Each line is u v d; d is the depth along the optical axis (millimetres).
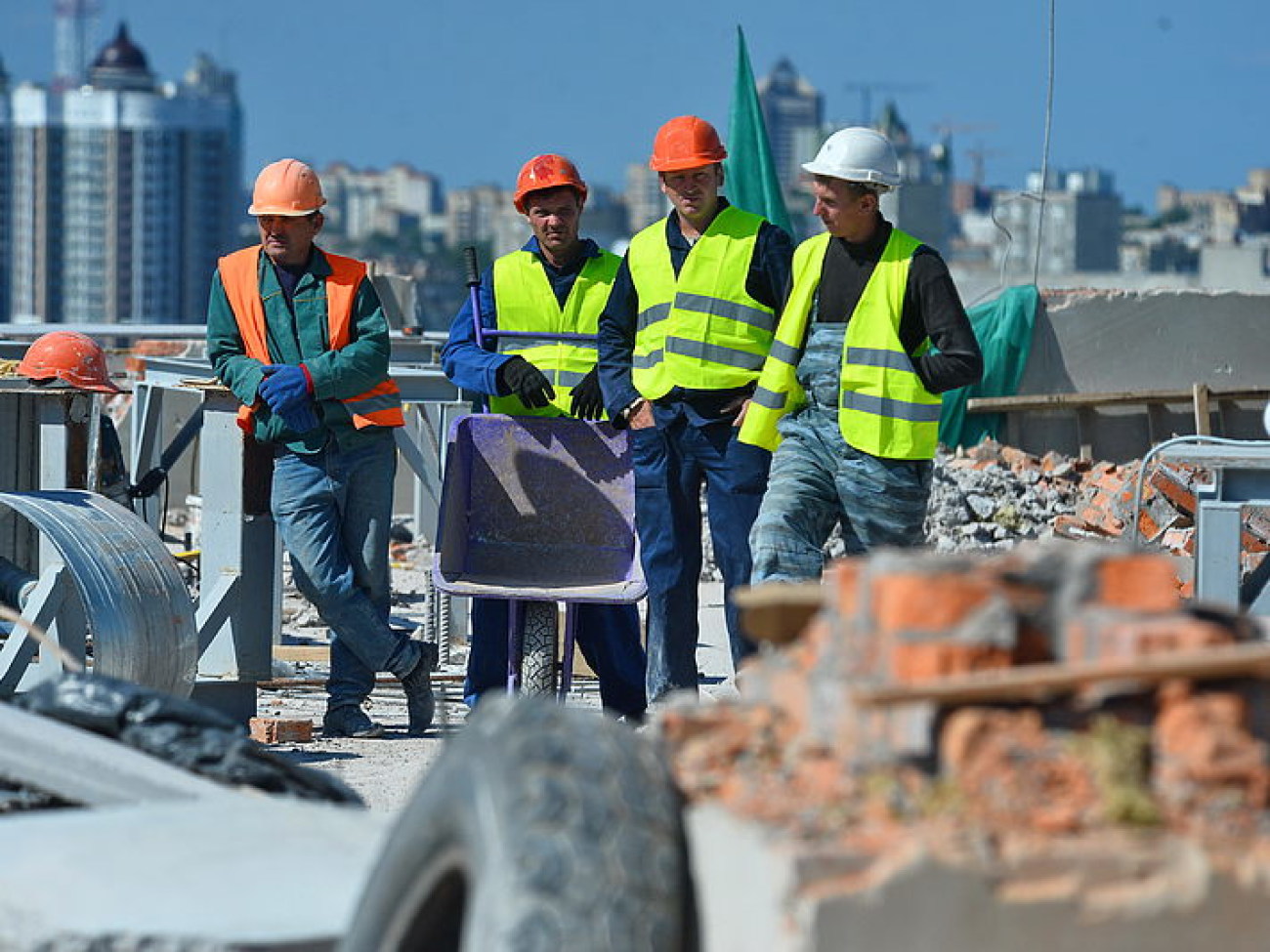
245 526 18984
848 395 16234
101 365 22609
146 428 28312
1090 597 6953
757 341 17594
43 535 17516
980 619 6773
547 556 18812
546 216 18781
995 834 6355
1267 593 17812
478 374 18453
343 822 9812
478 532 18844
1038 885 6238
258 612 19078
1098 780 6512
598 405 18719
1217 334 39219
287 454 18516
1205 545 17469
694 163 17391
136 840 9219
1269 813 6559
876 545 16375
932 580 6777
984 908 6199
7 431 21031
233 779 10781
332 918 8422
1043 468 35438
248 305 18609
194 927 8250
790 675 7398
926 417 16156
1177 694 6645
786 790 6863
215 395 19234
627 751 7070
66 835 9305
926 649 6727
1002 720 6605
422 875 7301
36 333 31938
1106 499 31734
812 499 16375
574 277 19109
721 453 17547
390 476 18812
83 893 8617
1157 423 37969
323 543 18500
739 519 17547
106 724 11023
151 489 24281
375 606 18844
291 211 18281
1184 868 6312
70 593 17484
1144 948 6277
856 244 16281
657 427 17750
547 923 6516
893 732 6672
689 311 17578
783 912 6199
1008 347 38812
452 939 7477
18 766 10203
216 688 18891
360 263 18797
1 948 8219
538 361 19219
